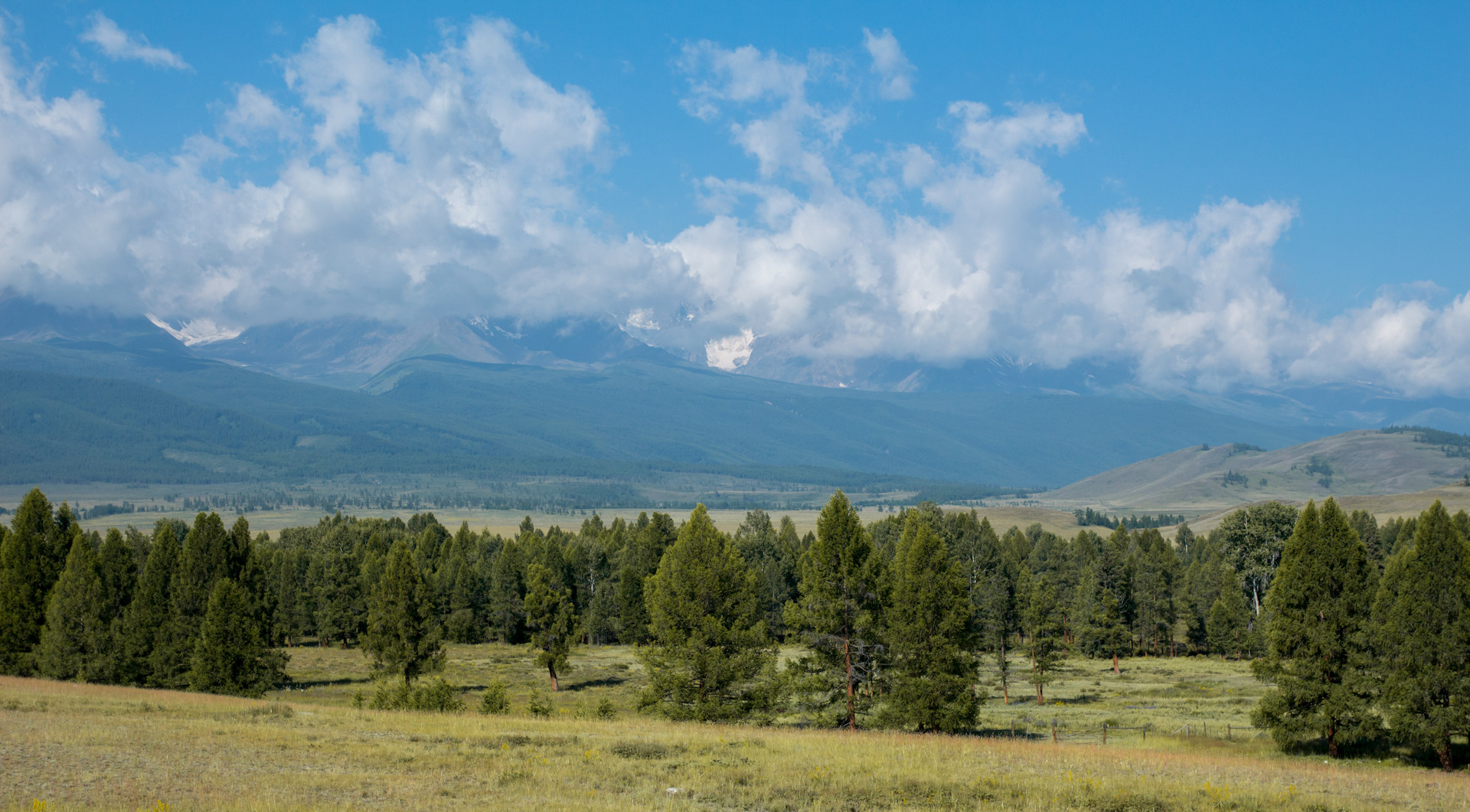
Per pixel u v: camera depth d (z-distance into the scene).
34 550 83.19
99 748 33.16
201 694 61.97
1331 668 54.59
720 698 57.06
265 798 26.75
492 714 54.59
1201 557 168.62
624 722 51.66
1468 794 36.28
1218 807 31.03
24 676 77.31
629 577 143.75
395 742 38.44
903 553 66.38
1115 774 36.16
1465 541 50.31
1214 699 85.75
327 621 137.62
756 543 158.88
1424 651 49.78
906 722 55.72
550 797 29.22
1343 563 54.78
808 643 59.09
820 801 30.06
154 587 85.25
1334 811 31.23
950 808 29.89
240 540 92.94
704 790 31.28
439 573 149.62
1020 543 182.25
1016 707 82.75
